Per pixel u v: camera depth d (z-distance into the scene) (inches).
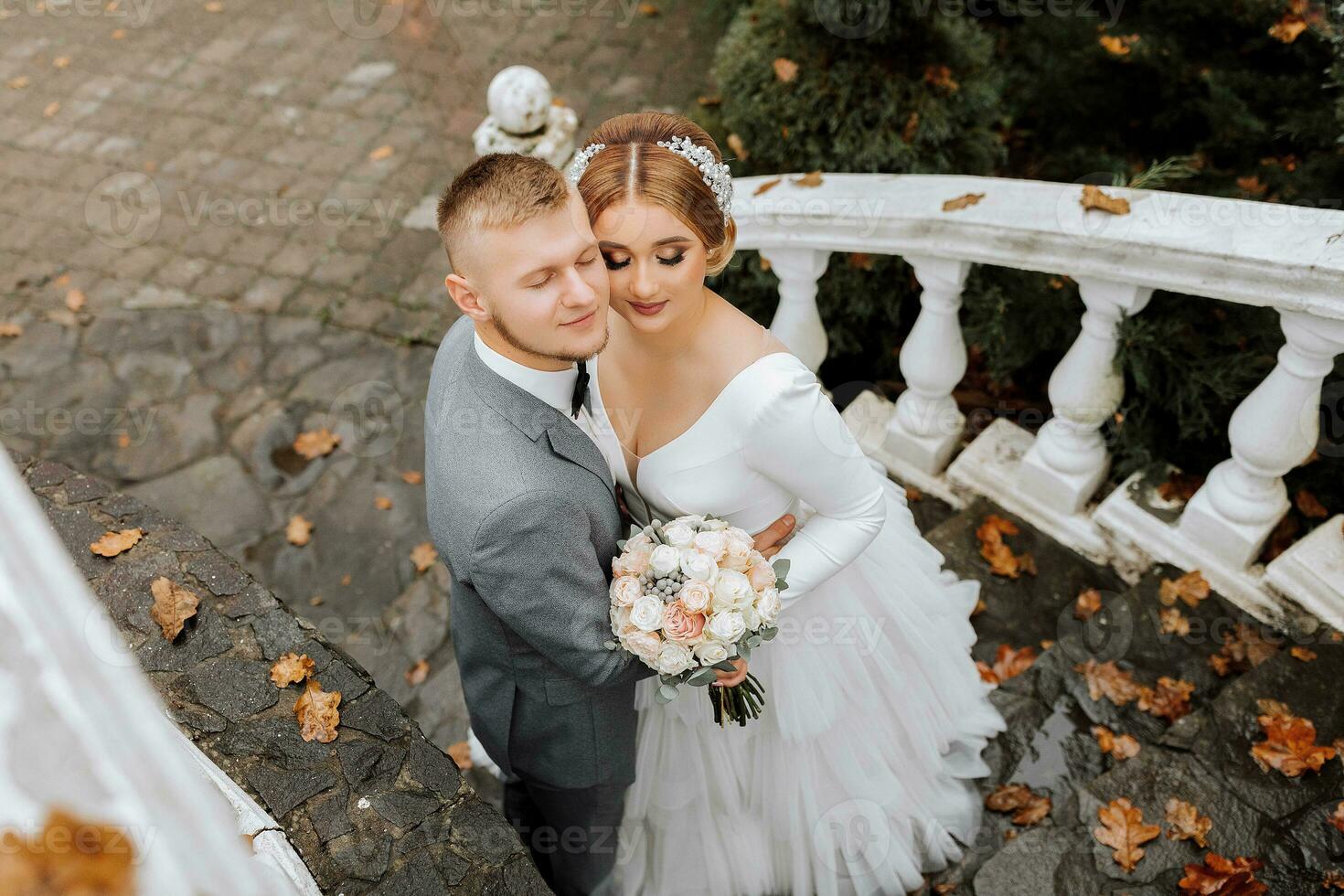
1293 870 86.4
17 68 243.9
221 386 179.9
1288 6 129.6
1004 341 131.3
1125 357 108.5
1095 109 150.3
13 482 29.5
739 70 140.1
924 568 96.7
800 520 79.3
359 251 201.0
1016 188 101.9
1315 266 82.7
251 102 231.6
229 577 85.5
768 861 94.8
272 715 76.7
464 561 64.5
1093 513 119.3
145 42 248.5
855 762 89.4
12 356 184.7
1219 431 116.2
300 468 167.0
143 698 27.5
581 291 57.4
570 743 79.4
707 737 86.1
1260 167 127.7
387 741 75.0
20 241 205.2
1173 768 94.1
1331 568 102.8
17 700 23.7
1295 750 92.9
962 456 129.2
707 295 67.4
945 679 98.0
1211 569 110.2
